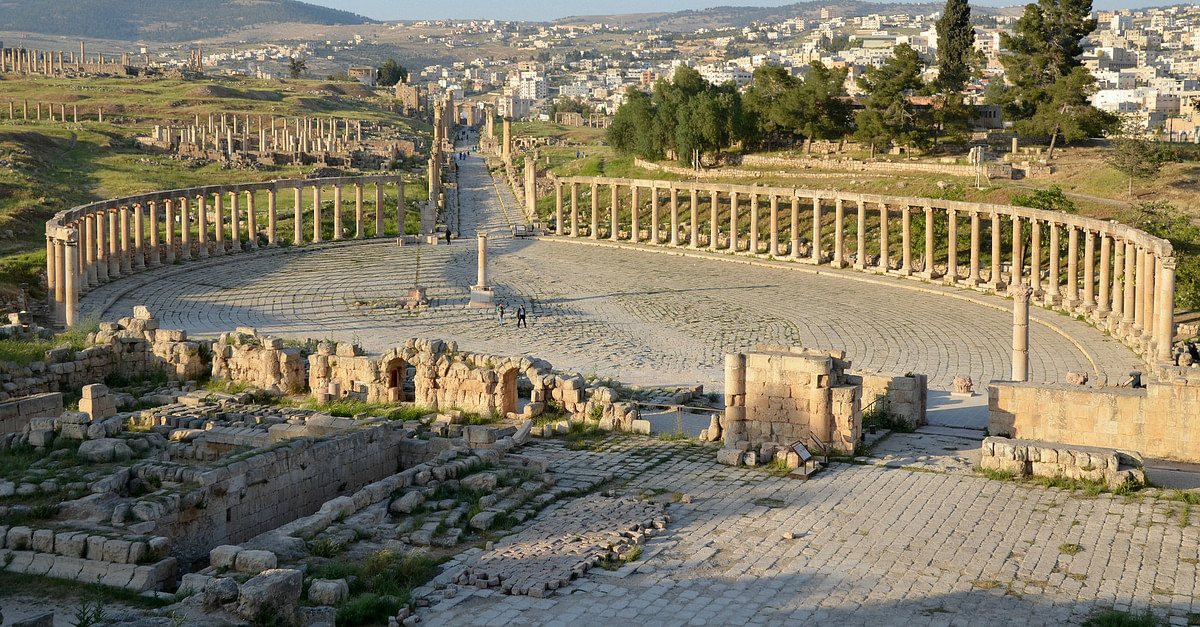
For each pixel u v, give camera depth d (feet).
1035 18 447.83
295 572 84.84
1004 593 95.45
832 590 96.07
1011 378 212.23
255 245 382.01
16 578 88.79
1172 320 214.69
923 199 329.52
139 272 328.90
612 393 170.09
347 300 301.02
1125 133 439.22
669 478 134.31
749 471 137.18
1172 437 141.49
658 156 556.51
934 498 124.16
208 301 292.40
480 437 143.13
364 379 181.37
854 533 111.86
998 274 309.01
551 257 386.93
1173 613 90.68
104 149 586.45
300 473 117.39
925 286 319.88
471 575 96.58
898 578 99.09
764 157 508.12
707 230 433.48
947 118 472.44
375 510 111.04
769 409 146.92
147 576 88.48
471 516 113.29
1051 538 109.91
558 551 103.96
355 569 95.91
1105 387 150.51
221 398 173.17
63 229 250.57
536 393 169.68
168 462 112.16
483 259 302.25
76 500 100.94
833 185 444.96
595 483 130.93
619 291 322.75
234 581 83.76
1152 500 122.31
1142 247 238.89
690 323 276.62
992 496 124.77
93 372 188.14
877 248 384.06
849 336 257.75
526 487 124.26
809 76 513.86
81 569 89.76
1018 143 471.21
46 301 278.26
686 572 100.27
